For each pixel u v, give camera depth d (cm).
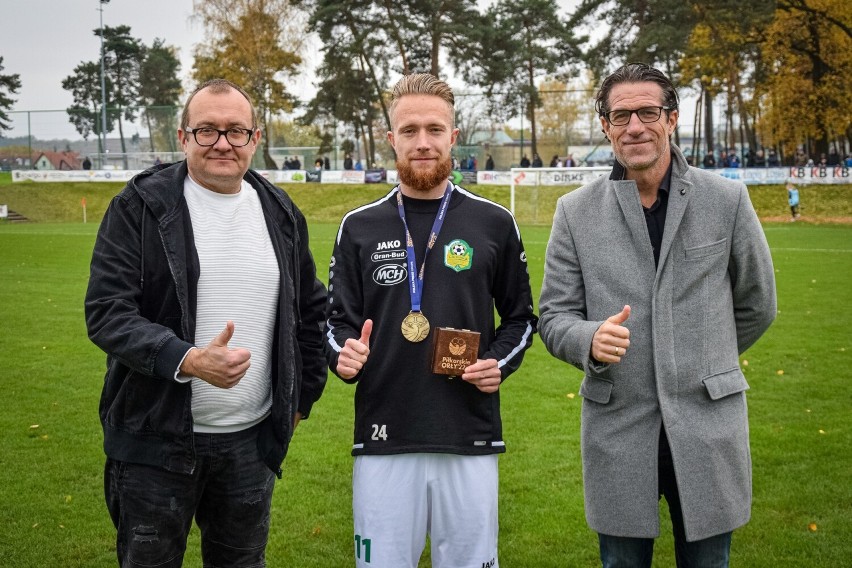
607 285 299
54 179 4531
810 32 4038
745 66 4219
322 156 4897
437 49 4175
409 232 309
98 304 274
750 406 702
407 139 304
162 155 4647
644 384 292
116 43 7131
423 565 433
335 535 462
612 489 293
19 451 602
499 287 321
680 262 293
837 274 1573
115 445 285
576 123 6644
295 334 313
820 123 4144
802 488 515
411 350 299
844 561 420
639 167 295
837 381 780
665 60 3884
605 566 303
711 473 285
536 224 3284
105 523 476
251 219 301
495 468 308
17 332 1053
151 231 284
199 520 314
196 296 286
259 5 4562
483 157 4606
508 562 429
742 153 4091
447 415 297
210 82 292
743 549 436
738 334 312
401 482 299
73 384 800
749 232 294
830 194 3691
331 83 4384
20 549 439
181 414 279
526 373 846
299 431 656
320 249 2122
